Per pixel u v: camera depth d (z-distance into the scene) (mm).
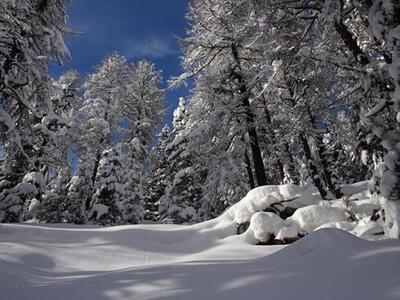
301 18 10281
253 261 5180
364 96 9039
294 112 16156
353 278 3508
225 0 15328
